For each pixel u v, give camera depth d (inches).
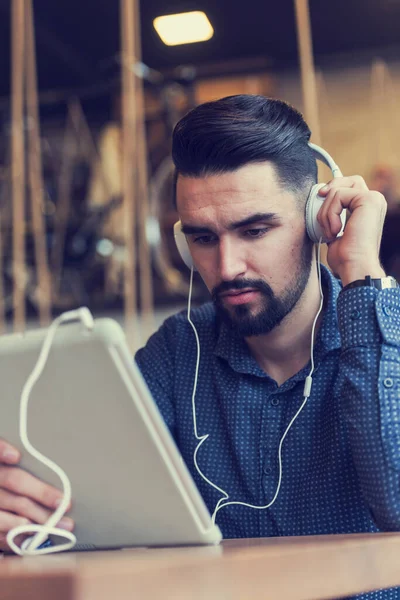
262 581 24.3
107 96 216.2
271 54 211.5
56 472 33.4
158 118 200.1
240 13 187.9
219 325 57.6
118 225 206.2
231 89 215.6
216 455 53.5
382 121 208.2
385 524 41.5
